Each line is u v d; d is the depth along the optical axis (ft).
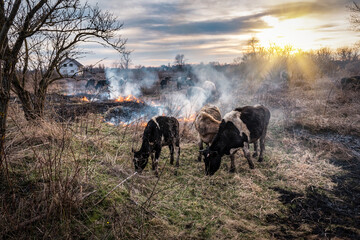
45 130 18.08
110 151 19.29
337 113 32.58
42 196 11.71
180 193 15.85
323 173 19.38
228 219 13.73
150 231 11.89
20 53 18.43
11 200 11.55
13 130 18.26
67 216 11.00
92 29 18.98
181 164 20.51
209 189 16.90
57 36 19.27
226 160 21.93
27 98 19.52
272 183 18.13
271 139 26.89
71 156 15.99
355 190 17.24
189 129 27.12
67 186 12.05
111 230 11.34
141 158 16.93
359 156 22.50
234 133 18.83
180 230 12.46
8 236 9.98
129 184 15.01
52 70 20.98
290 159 21.83
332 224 13.71
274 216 14.40
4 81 12.94
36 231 10.48
